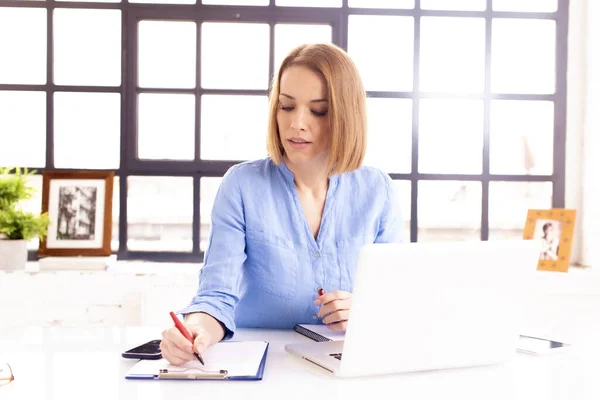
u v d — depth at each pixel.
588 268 2.66
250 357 1.13
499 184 2.87
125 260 2.73
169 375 1.02
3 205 2.41
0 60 2.70
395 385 1.01
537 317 1.73
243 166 1.48
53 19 2.68
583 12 2.77
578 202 2.82
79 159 2.73
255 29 2.75
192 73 2.75
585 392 0.98
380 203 1.53
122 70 2.70
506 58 2.84
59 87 2.69
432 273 1.03
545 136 2.85
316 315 1.46
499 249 1.09
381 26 2.77
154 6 2.69
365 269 0.98
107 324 2.46
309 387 0.99
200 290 1.31
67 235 2.56
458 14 2.77
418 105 2.78
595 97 2.69
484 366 1.14
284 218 1.45
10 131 2.71
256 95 2.75
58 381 1.01
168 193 2.86
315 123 1.36
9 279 2.41
